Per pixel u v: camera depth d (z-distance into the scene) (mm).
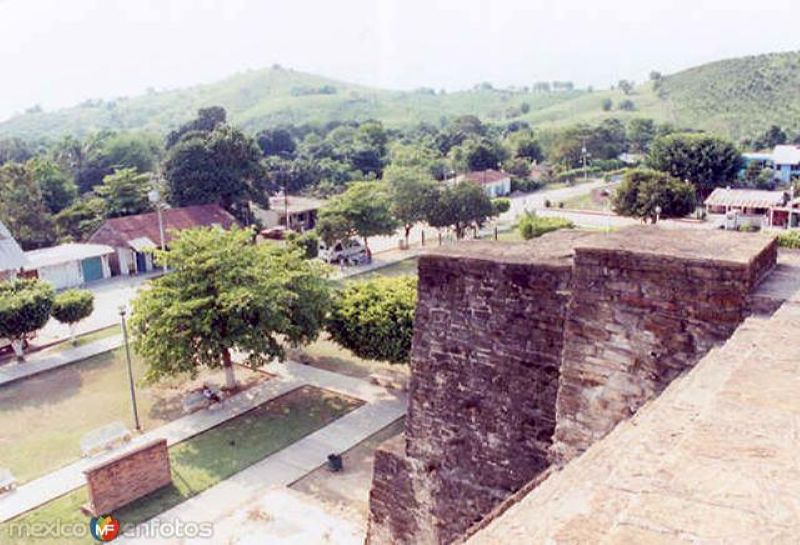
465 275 6473
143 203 48062
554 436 5551
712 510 1966
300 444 17266
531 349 6102
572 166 86688
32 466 16344
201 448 17141
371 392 20625
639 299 4957
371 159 76062
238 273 19438
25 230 44562
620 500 2219
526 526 2291
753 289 4672
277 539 13062
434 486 7016
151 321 18672
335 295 21391
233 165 48500
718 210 51562
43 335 27047
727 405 2752
